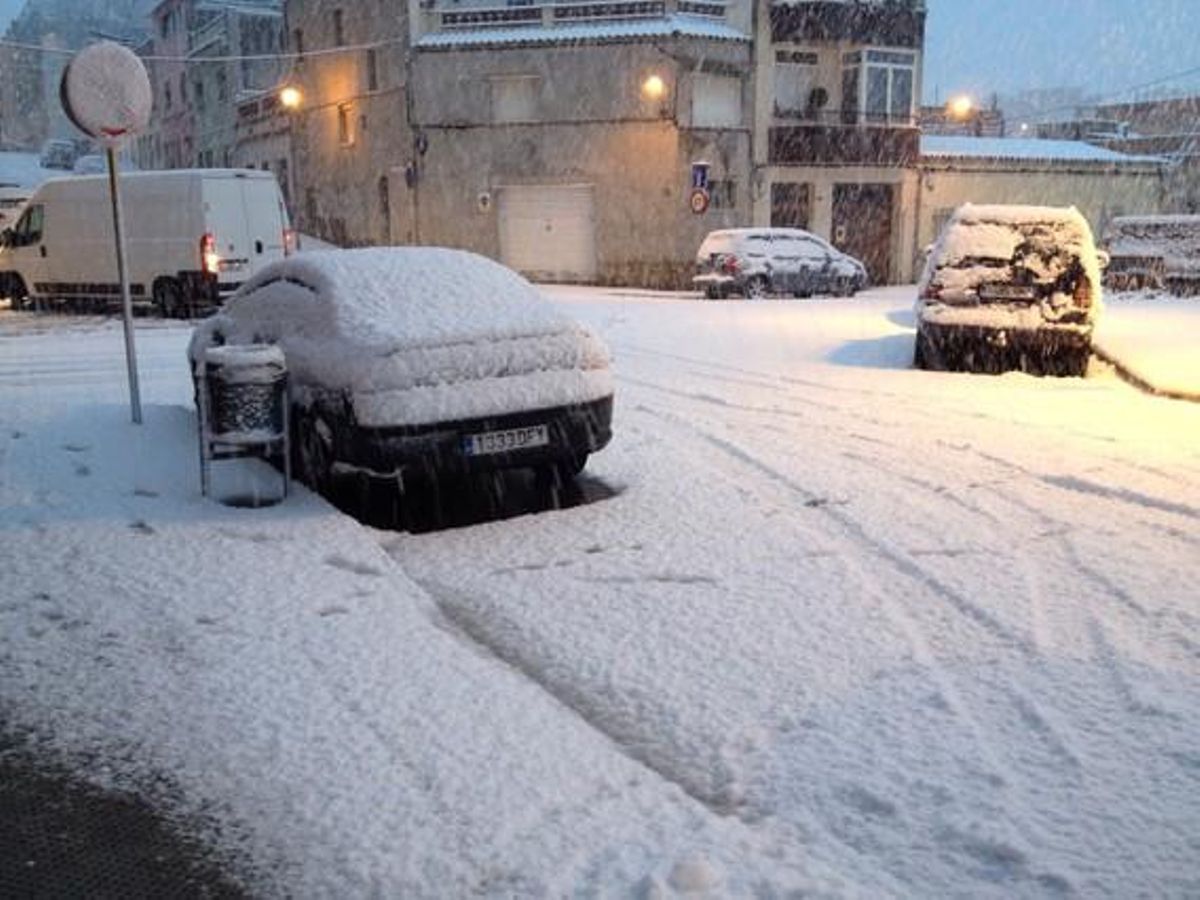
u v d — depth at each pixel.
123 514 6.29
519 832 3.21
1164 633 4.66
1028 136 54.50
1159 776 3.52
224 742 3.78
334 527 6.06
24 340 15.73
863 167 36.06
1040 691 4.14
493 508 6.94
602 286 35.00
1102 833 3.21
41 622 4.84
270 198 20.30
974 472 7.52
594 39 33.59
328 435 6.68
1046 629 4.73
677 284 34.09
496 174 35.62
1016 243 11.96
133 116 8.02
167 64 61.19
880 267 37.78
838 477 7.42
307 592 5.12
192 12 56.12
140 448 7.75
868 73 36.16
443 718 3.91
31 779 3.62
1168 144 47.91
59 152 63.91
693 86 33.72
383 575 5.39
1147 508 6.58
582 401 6.76
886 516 6.48
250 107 48.62
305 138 43.25
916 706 4.05
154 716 3.99
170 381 11.54
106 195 20.42
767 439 8.69
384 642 4.58
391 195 38.12
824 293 28.78
